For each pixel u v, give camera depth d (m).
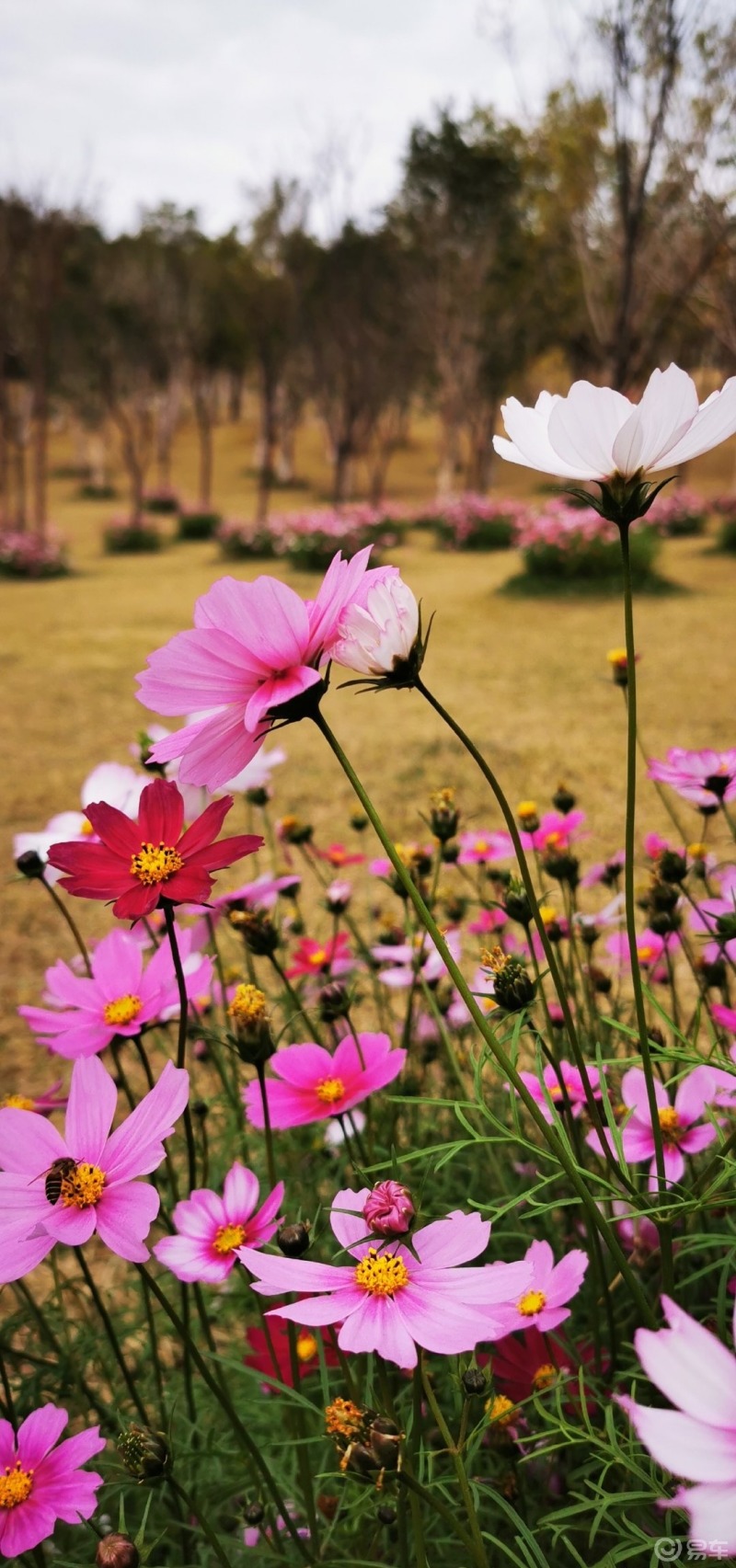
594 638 4.25
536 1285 0.46
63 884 0.39
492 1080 0.77
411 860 0.73
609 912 0.78
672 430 0.35
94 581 7.39
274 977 1.10
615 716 2.96
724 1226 0.56
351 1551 0.51
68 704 3.49
